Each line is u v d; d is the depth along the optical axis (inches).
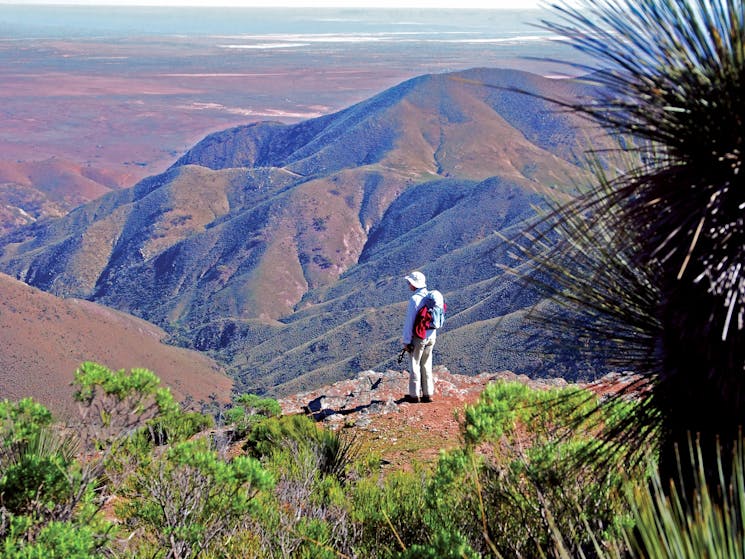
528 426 132.7
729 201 77.2
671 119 79.0
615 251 91.2
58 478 133.9
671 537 62.8
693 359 83.3
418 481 184.7
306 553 146.3
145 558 145.8
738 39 75.9
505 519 129.1
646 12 78.2
